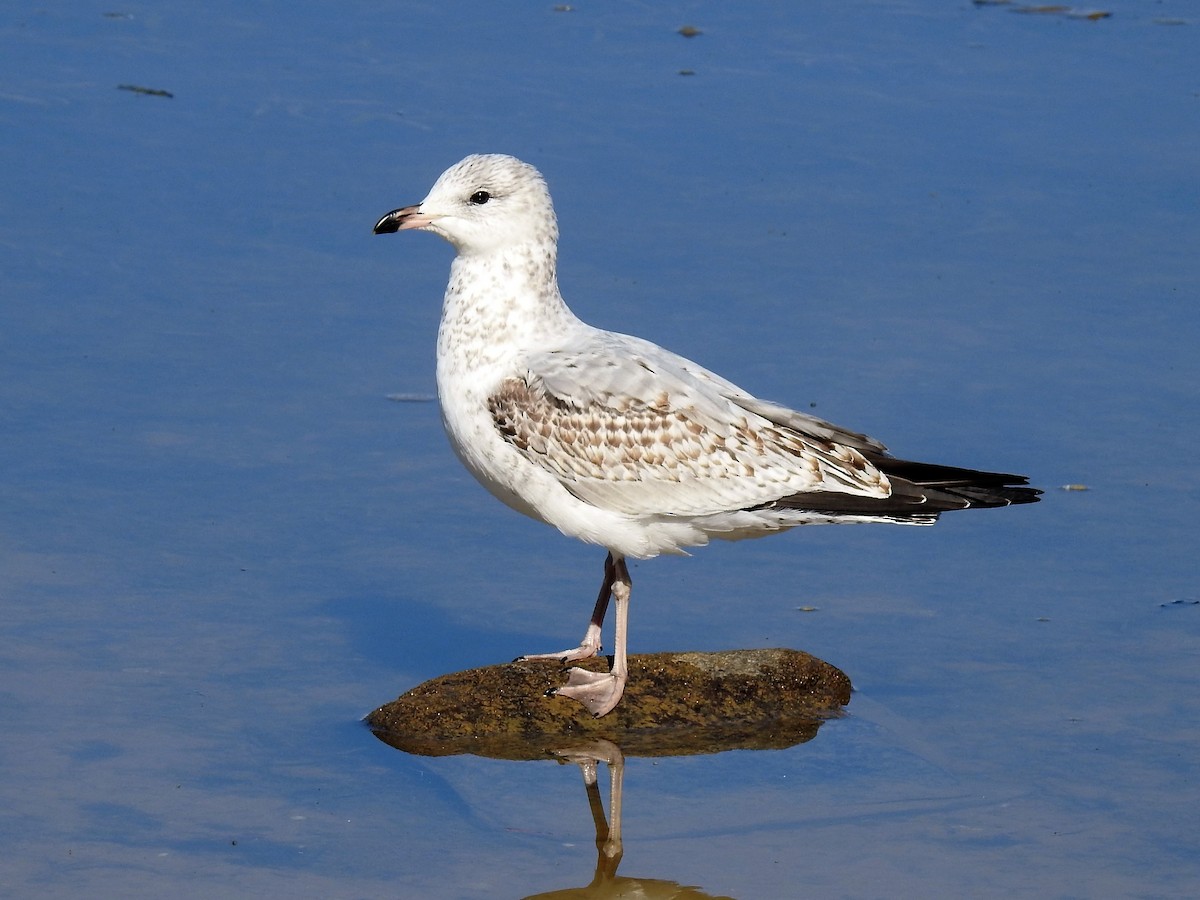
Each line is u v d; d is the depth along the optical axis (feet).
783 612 42.65
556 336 38.65
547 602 42.93
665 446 37.32
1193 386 52.70
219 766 35.29
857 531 46.91
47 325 54.70
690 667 38.47
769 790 35.09
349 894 31.01
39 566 42.65
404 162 65.62
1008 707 38.06
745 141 68.95
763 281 58.90
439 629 41.39
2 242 59.26
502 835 33.32
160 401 51.01
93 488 46.37
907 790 35.01
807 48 78.13
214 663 39.24
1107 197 65.21
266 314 56.18
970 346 55.16
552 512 38.06
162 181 63.87
